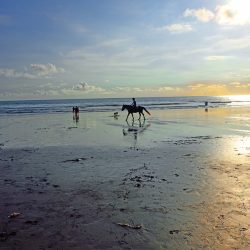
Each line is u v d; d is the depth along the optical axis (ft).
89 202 29.04
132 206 27.86
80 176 38.19
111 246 21.01
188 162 45.24
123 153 53.36
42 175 38.99
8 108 289.74
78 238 22.18
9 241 21.89
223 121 114.42
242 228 23.20
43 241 21.84
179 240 21.58
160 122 114.21
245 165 42.73
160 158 48.49
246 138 69.15
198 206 27.61
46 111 222.69
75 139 72.18
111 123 114.11
